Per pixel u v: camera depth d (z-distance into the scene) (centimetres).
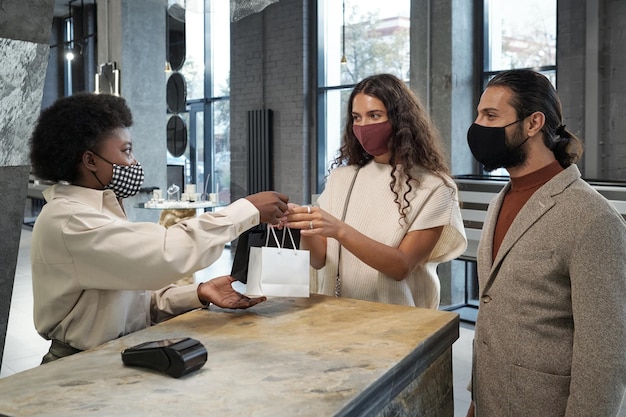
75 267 139
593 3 495
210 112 979
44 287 145
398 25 714
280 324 148
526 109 150
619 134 493
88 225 138
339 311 162
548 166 154
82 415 92
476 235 492
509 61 580
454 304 595
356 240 183
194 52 986
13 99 213
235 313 160
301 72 793
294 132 809
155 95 808
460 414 345
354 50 763
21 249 979
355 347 128
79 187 152
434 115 585
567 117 523
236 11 258
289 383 106
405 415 126
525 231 150
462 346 466
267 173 841
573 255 138
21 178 224
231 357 121
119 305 149
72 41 1203
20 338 492
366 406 104
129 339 136
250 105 862
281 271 163
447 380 152
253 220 154
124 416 91
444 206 197
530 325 146
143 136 799
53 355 154
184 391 102
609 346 131
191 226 142
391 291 198
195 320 152
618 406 132
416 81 593
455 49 570
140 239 137
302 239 203
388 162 209
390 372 114
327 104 799
